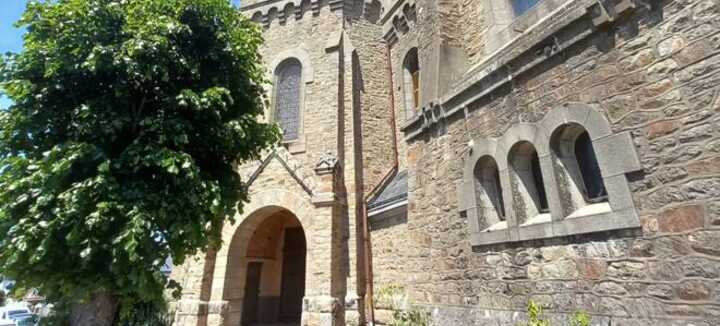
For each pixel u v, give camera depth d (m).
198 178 5.02
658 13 3.42
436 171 6.39
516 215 4.62
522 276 4.45
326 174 12.05
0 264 4.40
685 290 2.97
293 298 14.88
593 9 3.88
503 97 5.05
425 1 7.56
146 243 4.55
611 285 3.51
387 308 10.02
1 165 4.55
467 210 5.45
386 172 13.45
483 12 6.68
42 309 7.52
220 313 11.33
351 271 11.45
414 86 11.09
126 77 5.21
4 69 5.00
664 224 3.17
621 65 3.66
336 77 14.09
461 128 5.84
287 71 15.49
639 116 3.45
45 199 4.26
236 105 6.48
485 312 4.94
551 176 4.19
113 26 5.26
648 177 3.33
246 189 6.69
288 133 14.42
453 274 5.68
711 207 2.89
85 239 4.33
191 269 11.77
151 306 8.50
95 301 5.28
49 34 5.02
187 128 5.38
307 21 15.70
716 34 3.01
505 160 4.86
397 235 10.16
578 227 3.83
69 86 5.21
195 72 5.55
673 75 3.26
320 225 11.51
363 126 13.84
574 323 3.77
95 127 4.89
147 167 5.13
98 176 4.39
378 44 15.45
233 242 12.20
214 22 6.19
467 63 6.86
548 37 4.38
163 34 5.23
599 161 3.72
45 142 5.07
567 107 4.11
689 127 3.10
